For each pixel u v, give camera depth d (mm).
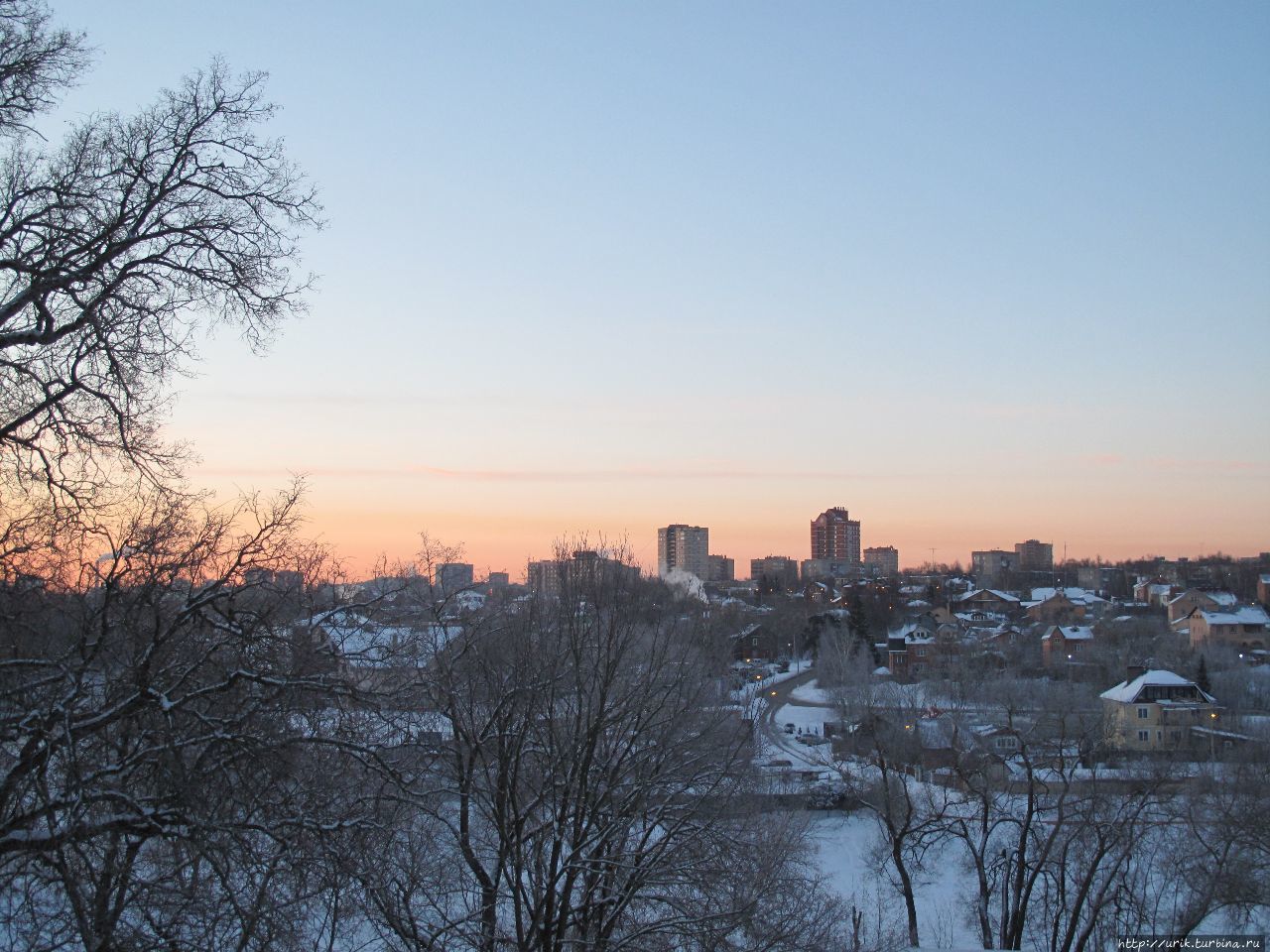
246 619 13555
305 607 14422
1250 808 30875
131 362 14086
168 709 11477
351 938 16766
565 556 20250
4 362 12742
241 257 14656
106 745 12883
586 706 19000
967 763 38875
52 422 13266
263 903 12211
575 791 17812
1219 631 107250
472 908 18172
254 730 12938
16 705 11898
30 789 11727
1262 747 45938
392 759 15547
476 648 18984
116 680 12570
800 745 57531
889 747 40531
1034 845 33688
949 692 65625
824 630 105000
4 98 12938
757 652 105375
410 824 17234
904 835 32625
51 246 13203
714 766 20141
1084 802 32812
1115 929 29750
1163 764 36562
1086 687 75688
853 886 36438
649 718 18875
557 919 17844
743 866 20156
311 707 13992
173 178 14203
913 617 132625
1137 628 119438
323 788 13906
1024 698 65312
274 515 14438
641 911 20469
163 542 13648
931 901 35812
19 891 11633
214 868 11477
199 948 11703
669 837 18203
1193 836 31688
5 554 12219
